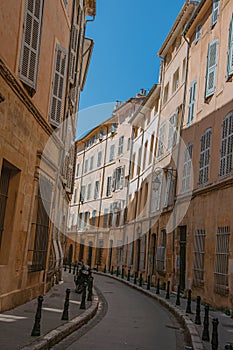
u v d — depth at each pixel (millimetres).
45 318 10242
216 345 8109
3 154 9859
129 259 30047
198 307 11727
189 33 23188
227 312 13969
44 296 14836
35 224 13148
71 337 9250
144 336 10094
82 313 11773
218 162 16828
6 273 10680
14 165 10781
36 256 13672
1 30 9406
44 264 14930
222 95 17234
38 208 13422
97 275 33625
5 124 9891
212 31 19500
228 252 14906
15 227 11305
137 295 20312
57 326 9289
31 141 12328
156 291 20219
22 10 10672
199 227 18203
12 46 10258
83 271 17484
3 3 9383
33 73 11445
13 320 9453
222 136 16641
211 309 15086
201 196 18312
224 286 14750
